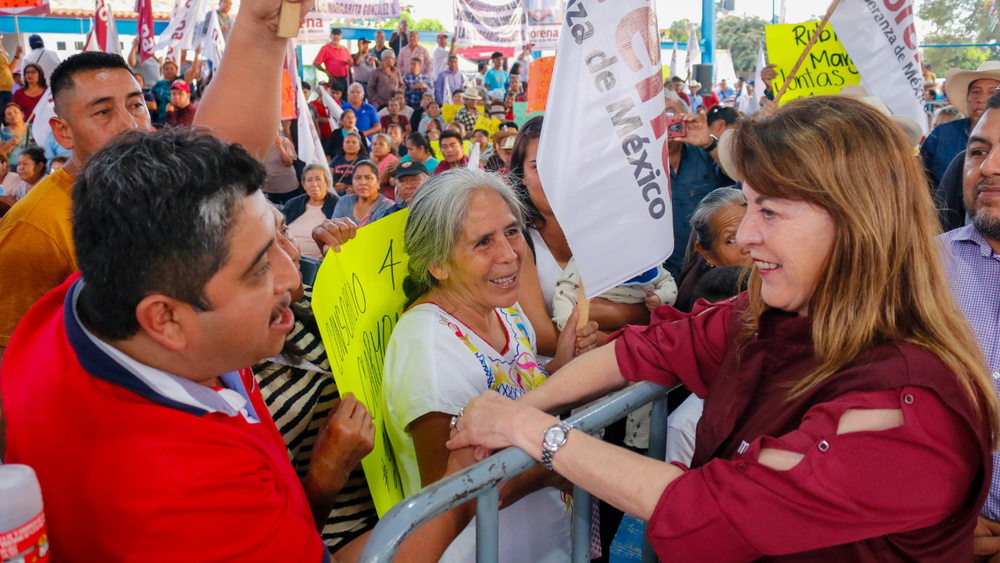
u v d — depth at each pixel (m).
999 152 1.84
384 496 1.51
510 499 1.43
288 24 1.48
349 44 15.73
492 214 1.57
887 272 1.03
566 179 1.68
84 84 1.99
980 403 1.02
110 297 0.85
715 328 1.37
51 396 0.88
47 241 1.86
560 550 1.72
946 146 4.17
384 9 10.66
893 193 1.02
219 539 0.85
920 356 0.99
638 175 1.69
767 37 4.30
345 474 1.33
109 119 2.01
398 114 11.45
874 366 1.01
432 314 1.57
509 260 1.58
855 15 3.63
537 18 10.55
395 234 1.70
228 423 0.96
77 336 0.88
